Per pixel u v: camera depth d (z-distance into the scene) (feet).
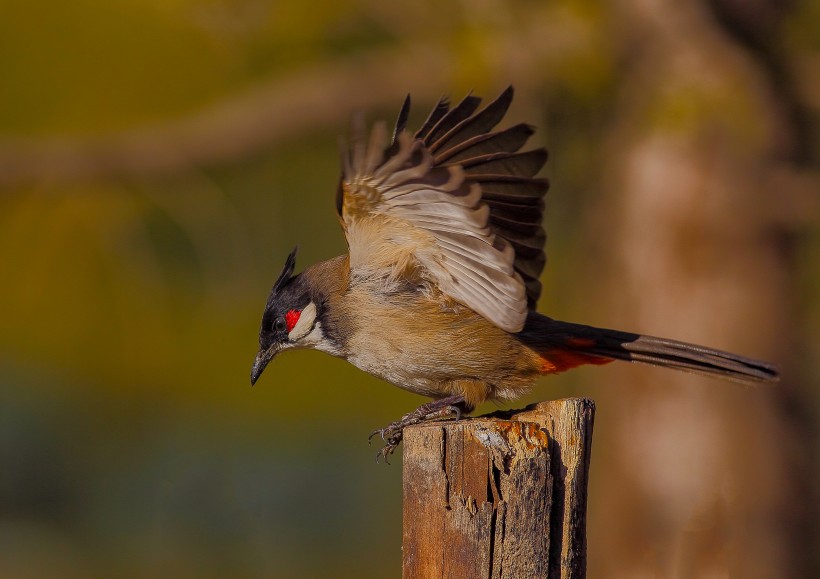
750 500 41.55
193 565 62.95
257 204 48.78
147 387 50.62
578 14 39.99
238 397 51.98
